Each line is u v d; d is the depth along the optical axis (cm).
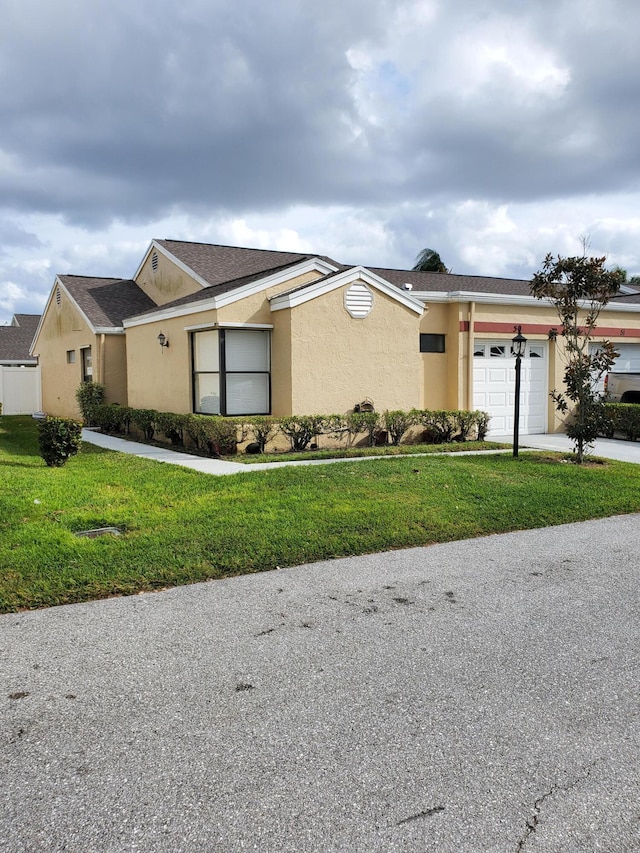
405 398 1316
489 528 670
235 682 341
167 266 1819
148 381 1544
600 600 471
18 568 500
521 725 303
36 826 233
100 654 374
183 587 489
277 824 235
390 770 267
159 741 286
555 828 236
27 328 3566
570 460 1089
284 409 1211
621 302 1753
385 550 595
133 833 230
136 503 721
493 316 1477
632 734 298
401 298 1294
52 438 1005
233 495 762
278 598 467
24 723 300
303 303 1184
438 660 370
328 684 340
